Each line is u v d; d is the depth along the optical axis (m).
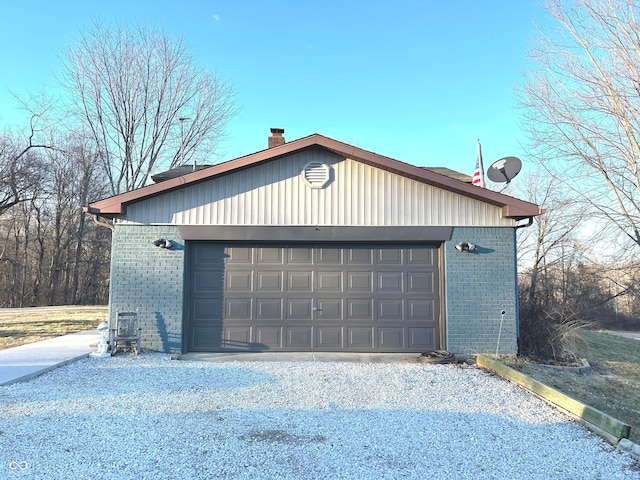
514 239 9.47
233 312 9.45
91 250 32.88
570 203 16.11
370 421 5.21
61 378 6.86
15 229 31.62
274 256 9.60
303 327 9.47
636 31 13.74
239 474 3.75
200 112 31.19
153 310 9.14
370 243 9.64
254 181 9.48
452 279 9.35
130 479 3.59
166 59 29.97
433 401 6.10
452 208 9.51
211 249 9.56
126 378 6.94
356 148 9.27
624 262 16.03
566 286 15.34
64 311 20.16
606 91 14.59
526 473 3.99
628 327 21.42
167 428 4.77
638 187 14.79
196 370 7.60
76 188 31.66
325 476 3.77
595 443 4.77
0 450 4.07
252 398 6.00
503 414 5.64
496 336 9.26
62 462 3.87
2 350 9.11
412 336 9.47
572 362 9.80
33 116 27.34
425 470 3.97
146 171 30.19
